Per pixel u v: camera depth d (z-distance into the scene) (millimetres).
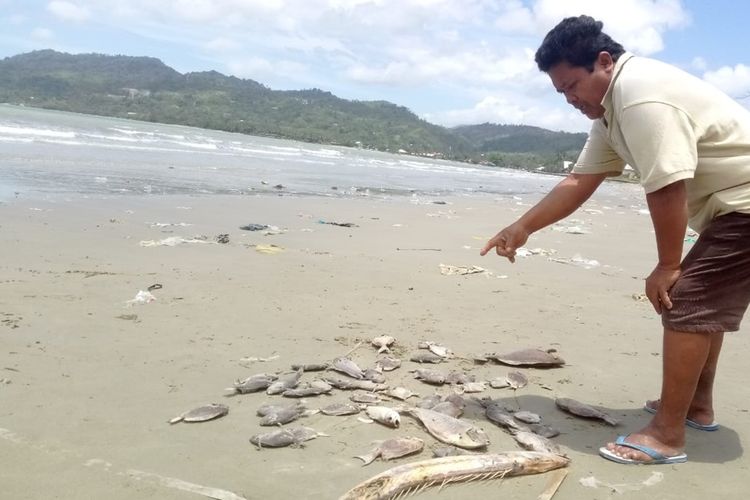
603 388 4285
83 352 4297
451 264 8695
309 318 5527
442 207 17859
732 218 2965
